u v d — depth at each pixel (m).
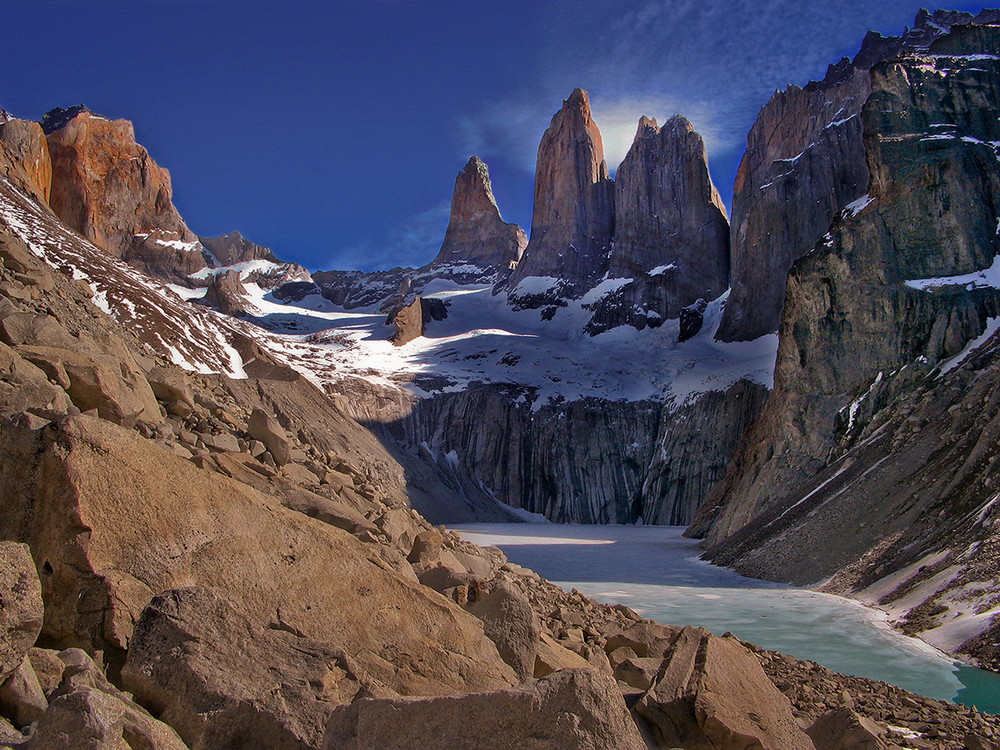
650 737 7.00
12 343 9.35
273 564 6.30
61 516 5.58
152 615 5.35
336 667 5.71
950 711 11.05
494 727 4.46
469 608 7.83
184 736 4.99
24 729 4.19
